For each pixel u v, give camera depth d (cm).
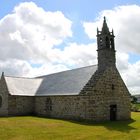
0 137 2975
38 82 5909
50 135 3120
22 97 5269
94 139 3011
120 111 4628
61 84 5022
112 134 3303
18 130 3312
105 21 4644
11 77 5578
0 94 5428
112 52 4609
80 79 4616
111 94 4516
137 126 3953
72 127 3631
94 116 4216
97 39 4638
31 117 4659
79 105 4253
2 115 5259
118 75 4684
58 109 4684
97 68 4522
